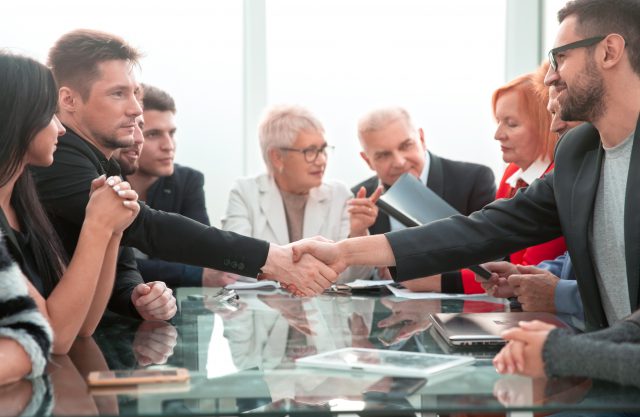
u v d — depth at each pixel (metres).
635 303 1.63
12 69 1.53
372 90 4.45
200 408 1.08
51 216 2.02
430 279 2.52
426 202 2.37
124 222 1.58
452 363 1.32
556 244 2.54
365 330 1.74
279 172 3.37
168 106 3.29
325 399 1.12
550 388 1.17
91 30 2.16
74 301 1.49
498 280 2.22
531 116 2.86
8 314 1.26
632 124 1.70
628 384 1.16
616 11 1.70
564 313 2.01
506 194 3.07
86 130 2.14
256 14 4.40
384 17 4.44
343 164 4.46
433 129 4.48
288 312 2.08
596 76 1.71
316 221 3.39
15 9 4.15
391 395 1.14
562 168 1.86
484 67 4.48
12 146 1.53
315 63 4.45
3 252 1.30
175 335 1.71
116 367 1.34
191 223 2.08
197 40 4.38
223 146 4.45
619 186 1.74
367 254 2.07
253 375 1.27
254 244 2.11
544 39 4.50
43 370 1.27
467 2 4.46
